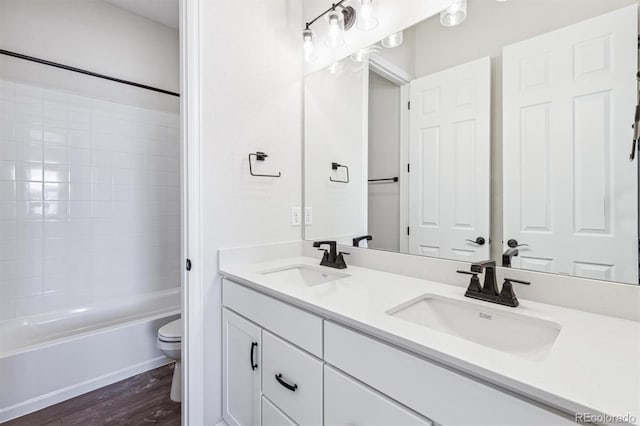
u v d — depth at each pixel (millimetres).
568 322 834
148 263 2615
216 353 1527
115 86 2422
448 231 1251
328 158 1736
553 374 572
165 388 1900
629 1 856
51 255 2146
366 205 1554
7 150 1978
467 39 1184
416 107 1352
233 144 1573
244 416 1367
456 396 654
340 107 1665
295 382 1073
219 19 1516
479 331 982
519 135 1060
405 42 1380
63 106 2186
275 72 1745
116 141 2432
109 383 1927
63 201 2191
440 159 1273
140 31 2562
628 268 864
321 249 1592
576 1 940
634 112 852
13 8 1993
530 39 1031
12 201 2000
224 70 1535
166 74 2717
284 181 1796
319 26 1768
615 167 882
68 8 2209
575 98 946
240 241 1606
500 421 594
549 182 998
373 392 815
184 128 1445
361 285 1206
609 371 583
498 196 1111
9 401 1596
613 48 880
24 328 1979
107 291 2393
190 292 1441
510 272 1075
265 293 1237
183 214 1456
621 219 875
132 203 2521
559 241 979
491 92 1125
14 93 1999
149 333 2109
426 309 1084
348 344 884
